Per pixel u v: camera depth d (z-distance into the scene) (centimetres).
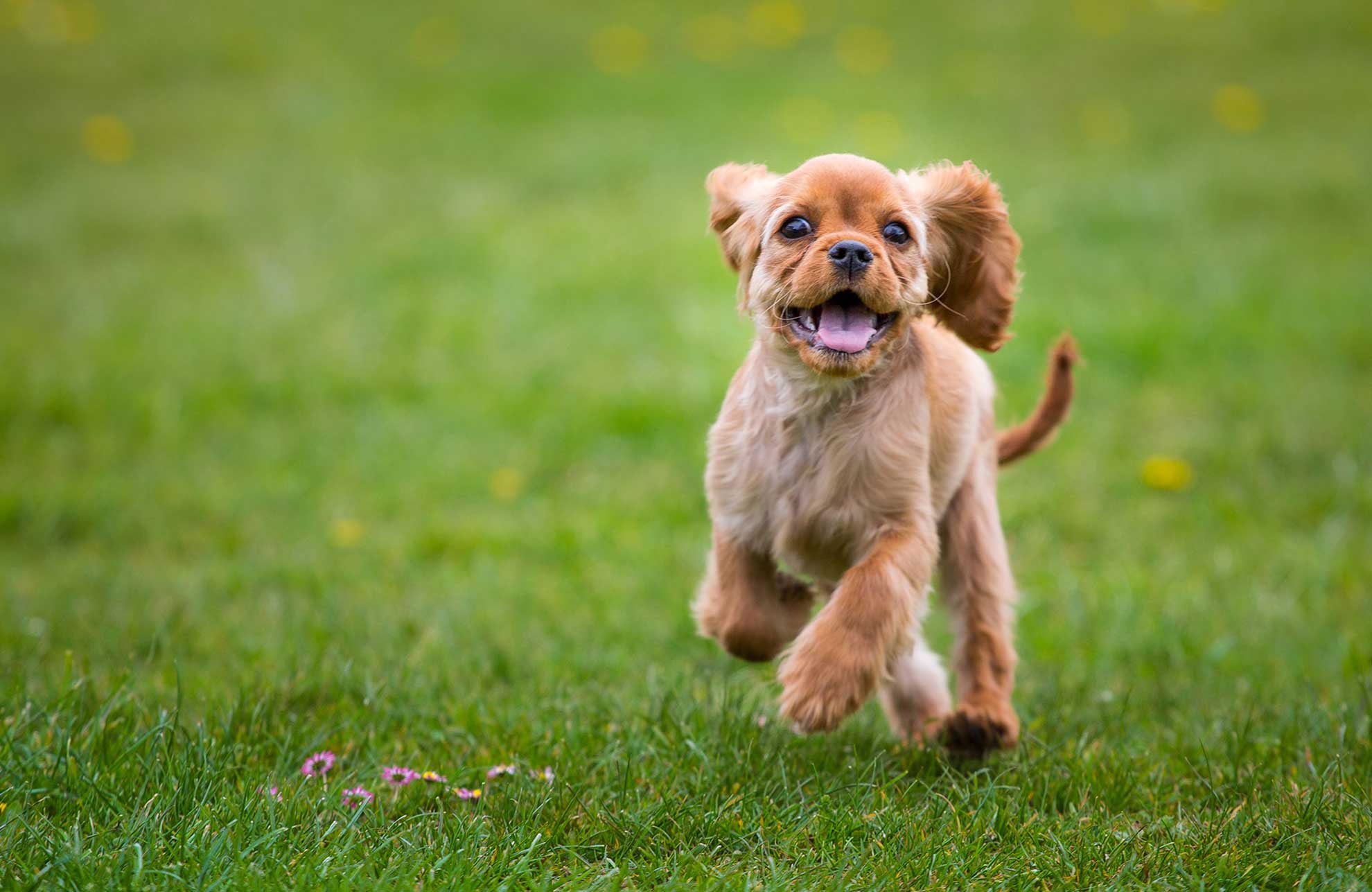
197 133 2317
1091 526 1027
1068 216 1800
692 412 1261
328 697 684
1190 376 1322
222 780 542
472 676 731
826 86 2452
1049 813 568
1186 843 508
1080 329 1409
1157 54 2634
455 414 1279
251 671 728
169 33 2895
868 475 586
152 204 1952
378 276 1648
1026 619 868
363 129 2323
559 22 2948
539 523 1061
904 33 2812
